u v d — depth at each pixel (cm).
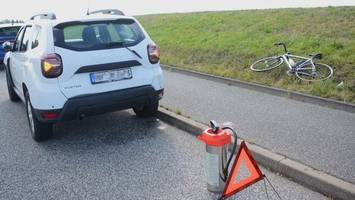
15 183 428
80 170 455
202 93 809
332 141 500
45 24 530
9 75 789
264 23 1477
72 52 505
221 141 366
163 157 486
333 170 408
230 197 376
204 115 638
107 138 565
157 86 570
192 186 404
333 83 773
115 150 516
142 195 389
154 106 625
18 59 643
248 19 1638
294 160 438
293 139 511
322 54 933
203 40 1446
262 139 513
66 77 500
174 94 805
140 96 554
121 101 535
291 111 655
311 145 486
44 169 462
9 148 539
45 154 511
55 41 507
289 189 391
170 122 630
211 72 1007
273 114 637
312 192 385
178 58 1274
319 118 610
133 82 544
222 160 376
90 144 543
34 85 509
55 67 494
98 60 515
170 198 381
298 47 1044
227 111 661
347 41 1009
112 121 648
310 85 779
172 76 1044
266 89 804
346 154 453
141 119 655
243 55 1116
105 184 417
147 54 560
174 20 2150
